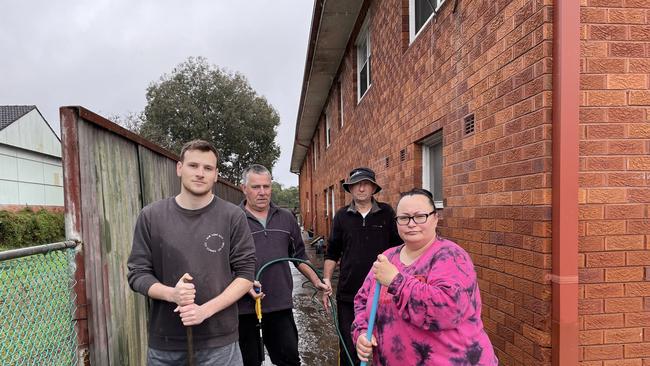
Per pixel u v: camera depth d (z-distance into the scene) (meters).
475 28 3.18
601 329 2.35
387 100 6.00
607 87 2.36
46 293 2.23
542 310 2.37
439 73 3.95
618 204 2.36
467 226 3.34
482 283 3.10
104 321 2.57
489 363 1.74
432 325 1.64
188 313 1.87
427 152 4.75
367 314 2.03
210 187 2.13
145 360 3.43
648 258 2.37
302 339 5.02
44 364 2.22
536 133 2.43
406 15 5.23
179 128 23.05
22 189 23.66
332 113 12.30
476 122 3.17
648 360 2.36
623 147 2.37
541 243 2.38
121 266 2.94
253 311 3.06
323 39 8.86
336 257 3.64
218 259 2.11
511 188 2.69
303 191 28.59
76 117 2.28
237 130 23.89
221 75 24.28
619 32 2.37
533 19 2.45
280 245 3.25
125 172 3.12
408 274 1.83
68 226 2.25
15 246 16.00
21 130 23.33
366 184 3.40
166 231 2.08
